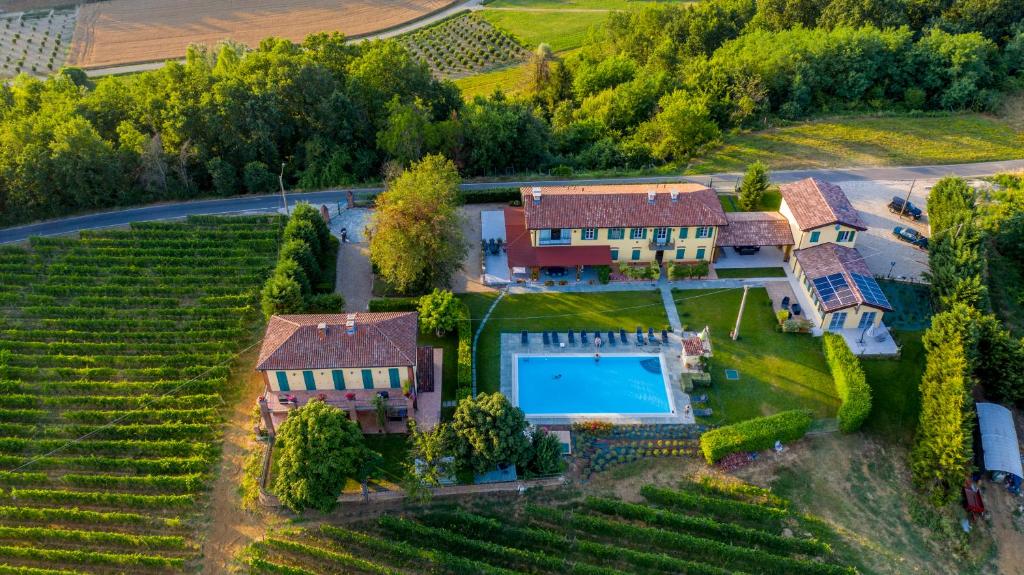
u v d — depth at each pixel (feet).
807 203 299.79
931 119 425.28
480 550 202.28
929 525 213.46
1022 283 287.07
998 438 226.38
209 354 261.85
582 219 293.02
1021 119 417.28
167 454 230.27
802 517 213.46
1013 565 205.57
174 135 369.09
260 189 371.76
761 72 437.58
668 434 237.66
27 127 347.56
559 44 630.33
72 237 328.29
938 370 231.09
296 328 235.81
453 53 628.28
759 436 227.20
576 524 209.67
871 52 440.04
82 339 268.82
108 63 601.62
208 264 305.32
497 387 254.47
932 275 278.05
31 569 195.00
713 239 299.17
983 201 315.17
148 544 204.13
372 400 231.09
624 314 285.23
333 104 383.65
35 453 229.66
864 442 235.81
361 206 356.38
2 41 631.15
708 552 202.39
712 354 265.75
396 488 219.61
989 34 464.65
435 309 264.31
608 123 450.30
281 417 236.63
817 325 276.00
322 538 207.21
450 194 307.17
